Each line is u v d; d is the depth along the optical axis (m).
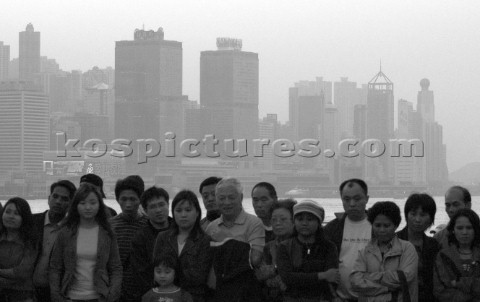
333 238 13.72
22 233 13.91
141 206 15.14
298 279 12.80
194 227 13.37
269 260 13.65
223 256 13.57
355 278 12.97
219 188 13.96
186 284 13.12
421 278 13.67
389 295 12.83
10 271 13.73
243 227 13.99
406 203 13.90
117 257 13.52
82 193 13.30
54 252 13.39
